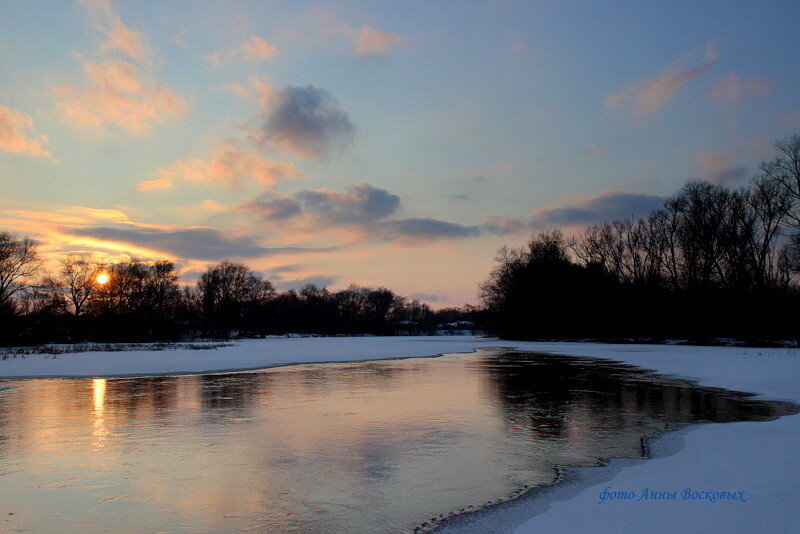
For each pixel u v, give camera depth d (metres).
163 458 11.34
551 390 22.23
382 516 8.03
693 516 7.13
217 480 9.83
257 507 8.45
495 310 89.69
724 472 9.20
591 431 13.98
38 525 7.75
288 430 14.12
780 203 52.34
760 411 16.91
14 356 40.97
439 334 161.75
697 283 61.91
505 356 44.97
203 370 31.31
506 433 13.77
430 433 13.76
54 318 70.25
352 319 149.25
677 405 18.20
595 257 80.06
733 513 7.11
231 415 16.34
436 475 10.11
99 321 76.69
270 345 65.31
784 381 24.00
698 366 31.61
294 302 146.75
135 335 79.81
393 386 23.75
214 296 111.50
